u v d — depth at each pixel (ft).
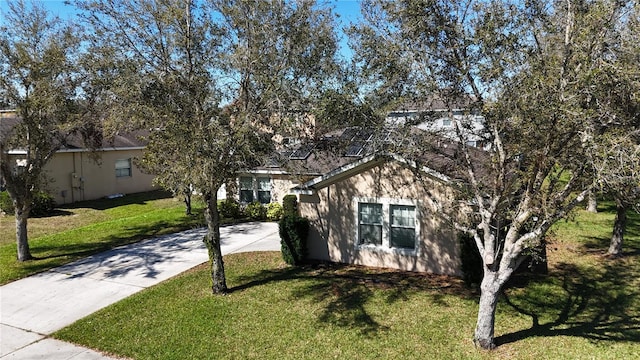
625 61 17.49
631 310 29.32
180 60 28.94
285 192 60.90
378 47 23.88
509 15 20.66
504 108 19.79
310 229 41.42
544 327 26.89
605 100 18.12
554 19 20.44
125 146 81.56
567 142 19.74
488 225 23.59
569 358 23.09
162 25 27.78
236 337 26.16
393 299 31.68
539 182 21.52
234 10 27.81
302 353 24.22
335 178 39.60
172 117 27.58
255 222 59.47
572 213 21.50
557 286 33.86
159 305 31.07
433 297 31.94
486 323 24.12
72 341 26.17
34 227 56.95
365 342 25.36
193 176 25.86
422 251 37.19
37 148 40.68
